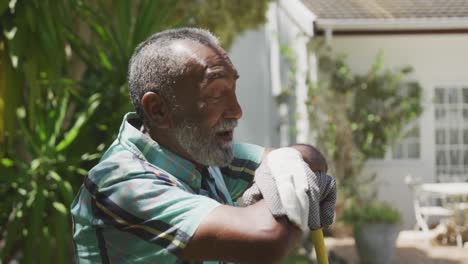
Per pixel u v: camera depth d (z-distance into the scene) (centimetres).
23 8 374
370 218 676
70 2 412
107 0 499
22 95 410
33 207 397
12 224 400
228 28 739
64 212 396
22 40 376
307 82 887
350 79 894
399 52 909
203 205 112
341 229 827
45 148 421
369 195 880
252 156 162
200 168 139
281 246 105
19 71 381
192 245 110
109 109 438
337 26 851
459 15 852
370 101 891
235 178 161
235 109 125
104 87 442
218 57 124
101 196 121
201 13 686
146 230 115
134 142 131
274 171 114
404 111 897
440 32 864
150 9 432
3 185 422
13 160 416
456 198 874
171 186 119
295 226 107
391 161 908
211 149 125
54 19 388
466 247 788
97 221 122
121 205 118
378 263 671
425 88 911
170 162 131
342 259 711
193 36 126
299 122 989
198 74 122
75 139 424
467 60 909
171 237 112
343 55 892
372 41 903
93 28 434
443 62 910
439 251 771
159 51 125
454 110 918
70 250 445
